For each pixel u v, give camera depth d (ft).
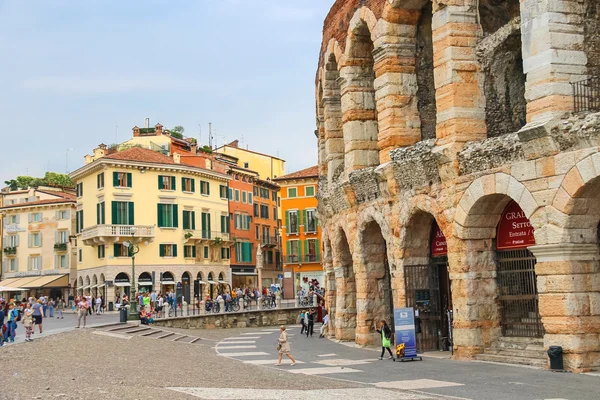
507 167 83.56
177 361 104.63
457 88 92.63
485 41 92.17
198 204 311.88
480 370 80.48
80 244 303.68
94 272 291.38
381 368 89.04
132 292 181.78
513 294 90.48
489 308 91.09
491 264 91.66
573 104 78.48
